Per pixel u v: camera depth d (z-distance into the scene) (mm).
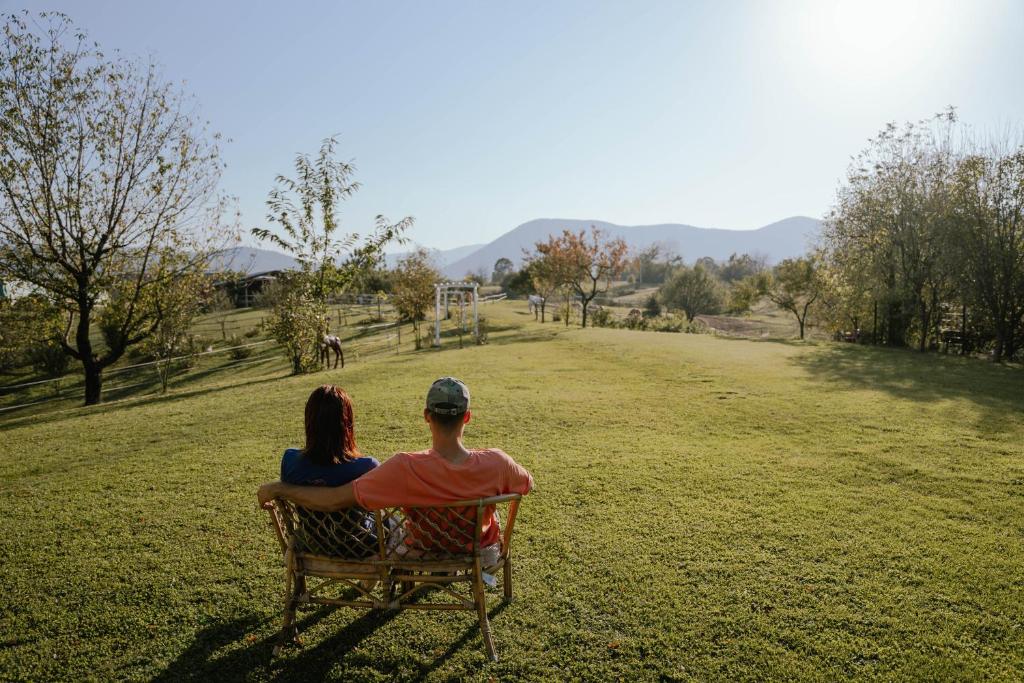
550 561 4371
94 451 8070
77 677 3102
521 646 3352
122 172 16906
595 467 6770
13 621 3623
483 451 3207
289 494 3053
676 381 13383
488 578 3275
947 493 5906
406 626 3547
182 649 3342
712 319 64188
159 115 17047
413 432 8656
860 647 3318
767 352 19344
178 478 6484
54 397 24375
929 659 3205
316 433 3148
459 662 3213
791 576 4141
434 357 19312
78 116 16109
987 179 19797
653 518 5219
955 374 14422
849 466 6809
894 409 10070
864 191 24594
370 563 3121
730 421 9273
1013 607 3732
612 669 3148
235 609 3750
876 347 22406
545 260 38719
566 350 20516
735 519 5199
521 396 11367
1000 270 19312
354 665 3197
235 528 5020
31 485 6461
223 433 8852
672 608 3727
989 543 4707
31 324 17625
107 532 4980
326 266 17797
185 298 19484
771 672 3111
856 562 4359
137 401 14109
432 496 2994
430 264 39594
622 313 67062
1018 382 13164
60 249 17000
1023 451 7398
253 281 62719
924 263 22562
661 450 7555
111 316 18906
